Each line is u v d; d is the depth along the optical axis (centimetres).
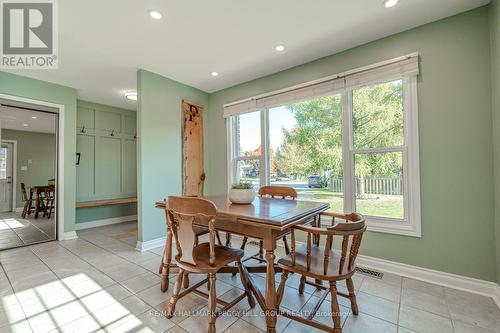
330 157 283
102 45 251
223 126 389
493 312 169
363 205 257
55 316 167
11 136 344
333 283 142
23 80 323
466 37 201
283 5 194
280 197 267
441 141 211
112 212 468
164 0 186
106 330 152
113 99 428
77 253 292
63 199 355
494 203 189
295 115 315
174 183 347
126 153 492
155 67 306
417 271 221
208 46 257
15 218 351
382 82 242
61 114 357
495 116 185
